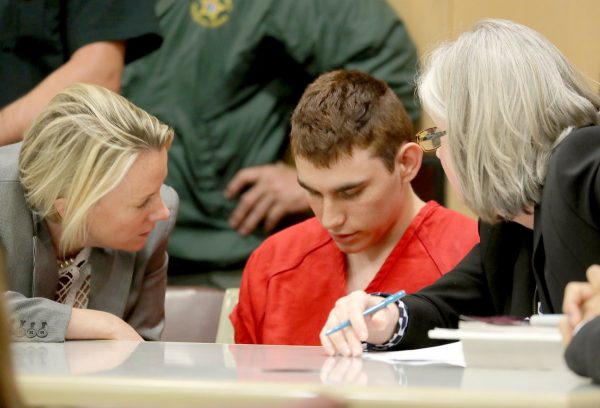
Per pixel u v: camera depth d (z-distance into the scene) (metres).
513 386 2.87
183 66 9.19
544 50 4.16
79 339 5.16
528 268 4.56
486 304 4.82
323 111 5.38
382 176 5.45
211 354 4.14
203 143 9.12
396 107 5.56
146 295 5.92
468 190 4.21
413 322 4.51
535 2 9.16
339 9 9.20
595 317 3.07
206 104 9.16
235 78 9.14
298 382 2.87
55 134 5.21
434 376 3.18
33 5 7.74
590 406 2.61
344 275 5.81
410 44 9.30
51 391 2.92
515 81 4.08
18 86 7.77
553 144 4.03
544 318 3.57
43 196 5.22
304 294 5.82
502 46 4.15
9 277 5.30
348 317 4.20
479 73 4.13
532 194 4.05
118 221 5.26
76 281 5.61
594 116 4.09
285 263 5.91
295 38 9.12
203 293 6.46
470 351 3.52
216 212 9.09
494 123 4.08
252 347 4.63
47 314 5.09
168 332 6.38
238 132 9.14
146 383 2.88
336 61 9.19
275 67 9.24
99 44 7.64
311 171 5.43
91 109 5.25
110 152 5.16
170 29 9.23
